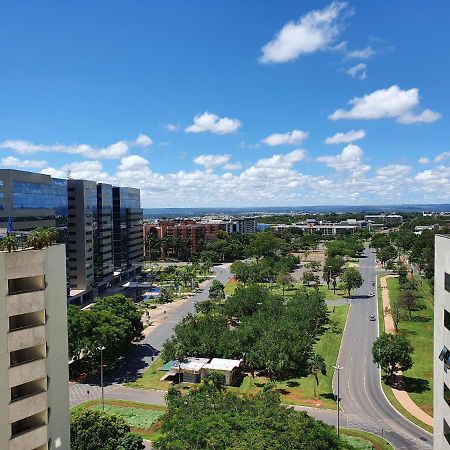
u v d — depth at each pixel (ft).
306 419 204.13
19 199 483.10
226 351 358.43
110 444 209.46
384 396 308.81
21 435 128.77
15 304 128.06
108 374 354.95
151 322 518.37
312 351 402.72
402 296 525.75
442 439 141.38
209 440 183.52
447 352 137.80
